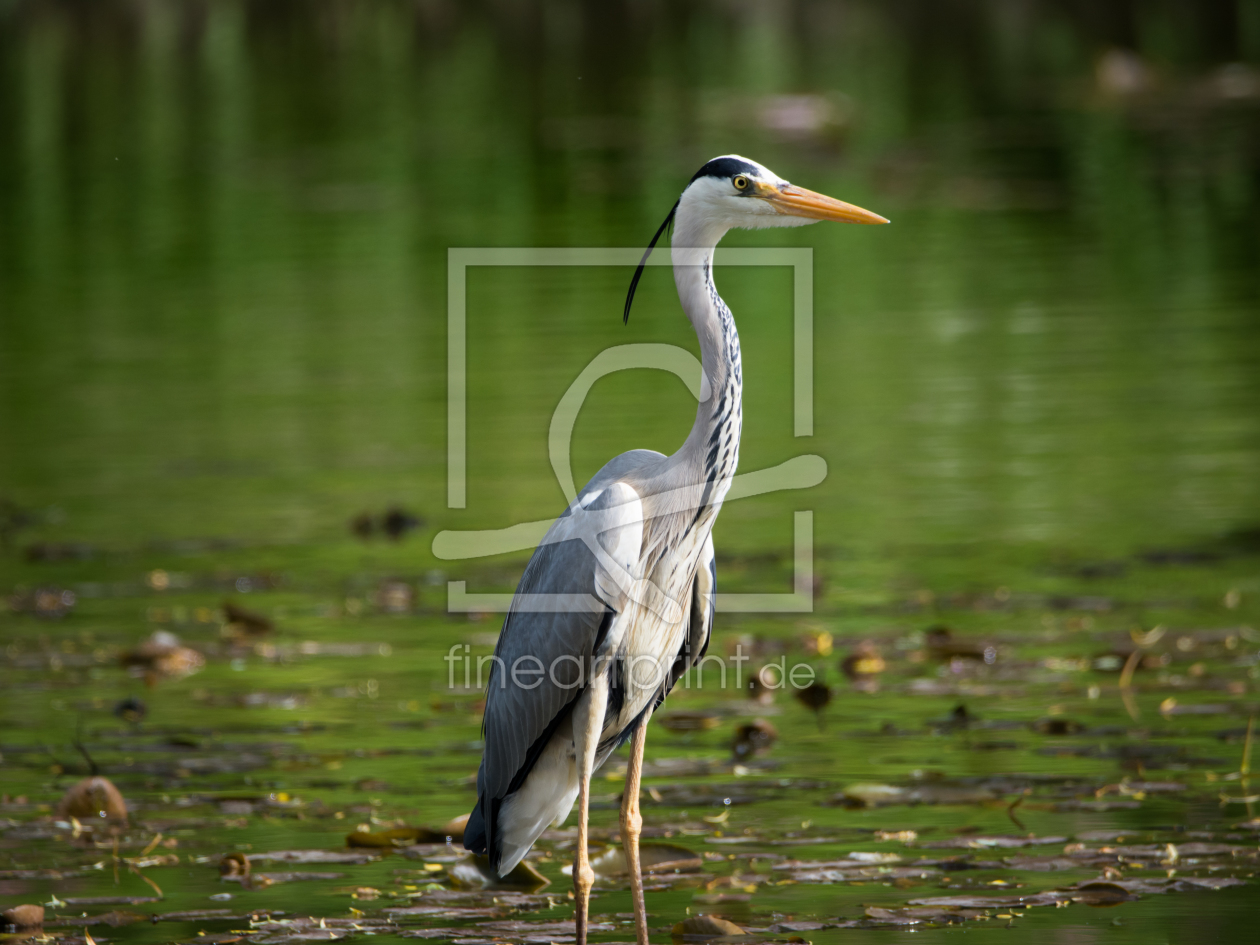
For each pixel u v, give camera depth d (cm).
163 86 3572
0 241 2441
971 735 885
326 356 1839
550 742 700
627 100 3319
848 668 998
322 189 2705
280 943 646
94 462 1509
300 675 1018
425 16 4228
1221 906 666
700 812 800
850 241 2322
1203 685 940
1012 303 1958
